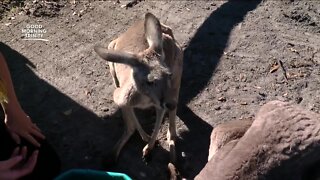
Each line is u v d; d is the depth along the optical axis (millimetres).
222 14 1735
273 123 838
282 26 1687
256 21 1707
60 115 1433
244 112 1421
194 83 1504
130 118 1263
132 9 1773
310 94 1467
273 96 1466
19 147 1020
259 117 862
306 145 805
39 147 1099
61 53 1625
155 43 1216
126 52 1198
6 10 1774
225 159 839
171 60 1260
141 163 1299
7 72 1024
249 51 1603
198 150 1328
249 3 1778
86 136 1375
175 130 1321
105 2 1789
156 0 1792
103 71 1562
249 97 1465
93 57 1606
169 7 1773
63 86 1518
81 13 1767
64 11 1773
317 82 1502
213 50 1606
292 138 815
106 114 1433
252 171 816
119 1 1789
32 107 1455
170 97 1205
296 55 1585
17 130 1069
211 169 842
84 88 1510
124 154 1319
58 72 1562
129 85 1222
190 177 1267
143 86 1191
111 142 1359
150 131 1388
